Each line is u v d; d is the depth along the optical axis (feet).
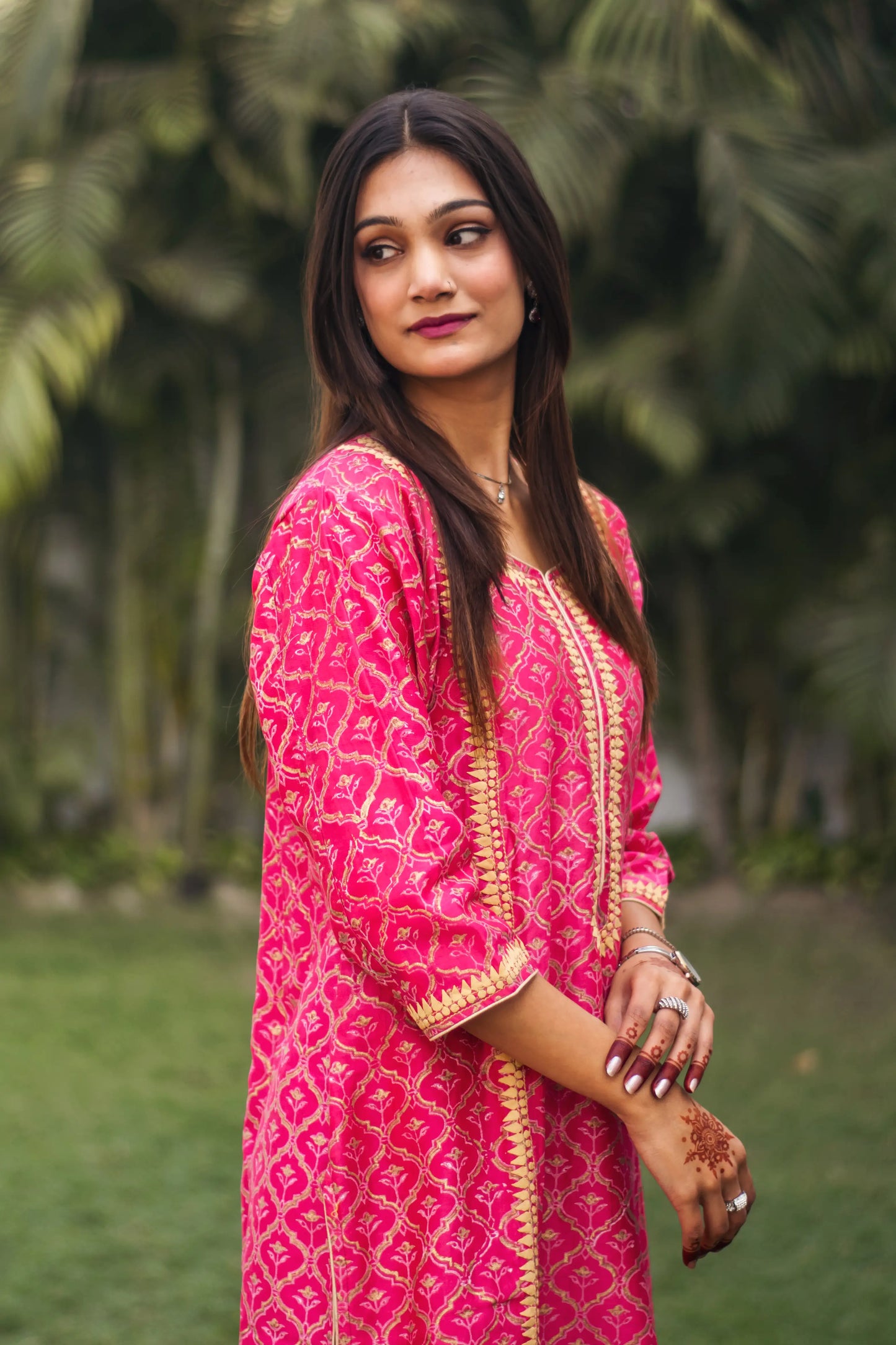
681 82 16.05
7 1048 12.72
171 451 20.20
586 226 16.48
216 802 21.11
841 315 16.12
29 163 16.96
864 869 18.86
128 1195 9.38
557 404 3.79
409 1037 3.21
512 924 3.30
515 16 17.81
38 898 19.27
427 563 3.32
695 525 17.84
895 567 17.13
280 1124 3.33
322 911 3.40
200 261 18.11
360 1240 3.19
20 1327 7.55
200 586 20.24
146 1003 14.33
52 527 20.72
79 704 21.01
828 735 20.29
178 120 16.75
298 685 3.24
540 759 3.38
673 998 3.41
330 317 3.56
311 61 16.15
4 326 16.71
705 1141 3.23
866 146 17.12
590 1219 3.47
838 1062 12.16
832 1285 7.98
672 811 21.31
